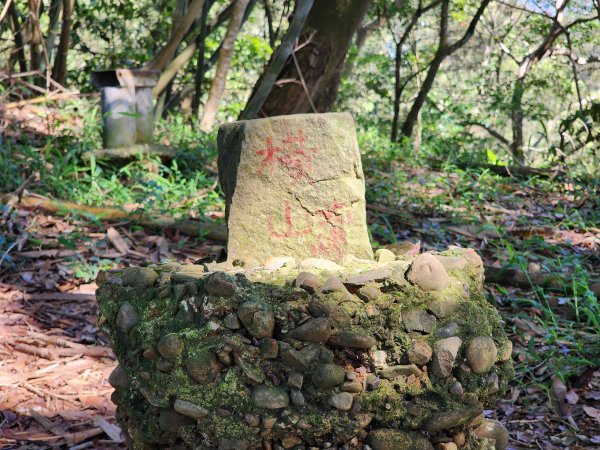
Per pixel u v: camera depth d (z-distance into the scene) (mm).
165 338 1352
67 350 2211
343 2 4285
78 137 3918
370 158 4465
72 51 7332
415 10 6867
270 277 1433
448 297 1395
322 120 1562
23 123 4008
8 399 1973
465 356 1365
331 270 1467
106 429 1854
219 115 6852
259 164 1574
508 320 2428
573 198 3971
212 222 3074
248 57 6727
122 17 6859
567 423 1945
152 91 3803
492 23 8250
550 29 7094
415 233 3254
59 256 2721
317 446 1355
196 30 5871
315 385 1336
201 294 1382
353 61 7668
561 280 2639
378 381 1353
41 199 3084
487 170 4152
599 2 5809
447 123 6973
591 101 5527
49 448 1786
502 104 7000
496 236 3242
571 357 2170
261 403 1327
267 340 1335
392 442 1346
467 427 1425
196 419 1363
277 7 7891
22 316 2379
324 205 1564
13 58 4918
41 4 4879
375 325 1363
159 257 2807
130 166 3631
